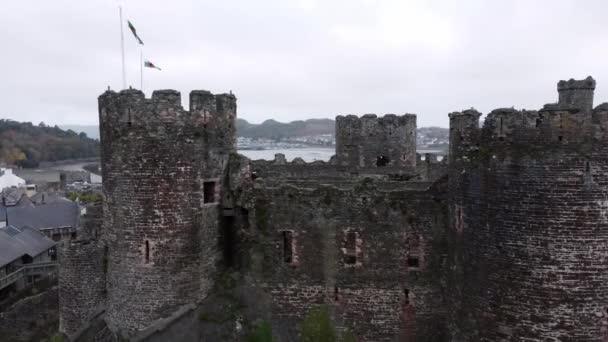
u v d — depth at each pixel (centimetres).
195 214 2983
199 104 2980
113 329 3039
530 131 2136
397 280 2942
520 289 2183
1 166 19188
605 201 2064
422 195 2888
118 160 2917
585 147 2055
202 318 2959
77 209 9675
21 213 9075
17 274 6662
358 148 4316
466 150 2414
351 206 2970
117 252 2977
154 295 2908
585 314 2095
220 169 3123
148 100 2853
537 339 2156
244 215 3189
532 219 2138
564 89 2825
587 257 2078
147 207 2883
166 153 2880
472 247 2377
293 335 3083
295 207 3055
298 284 3069
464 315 2452
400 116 4297
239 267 3200
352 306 3000
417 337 2938
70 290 3562
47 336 4388
